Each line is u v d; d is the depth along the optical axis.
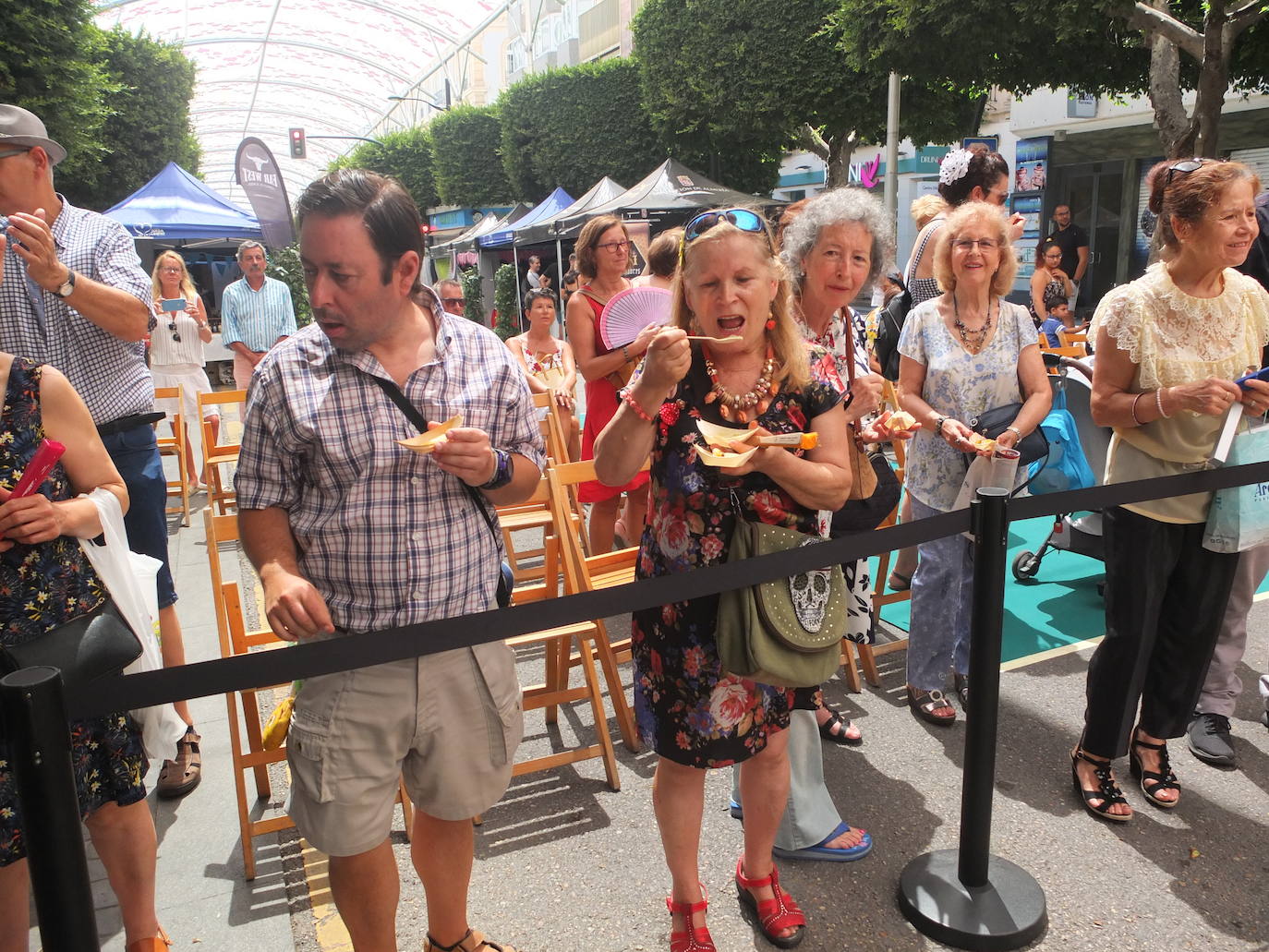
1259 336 2.84
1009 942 2.32
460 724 1.92
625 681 4.00
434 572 1.87
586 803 3.05
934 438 3.38
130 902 2.18
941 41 10.90
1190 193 2.59
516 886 2.64
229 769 3.30
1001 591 2.24
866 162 25.42
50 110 14.12
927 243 3.90
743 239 1.98
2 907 1.96
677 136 20.06
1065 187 20.55
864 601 2.84
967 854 2.44
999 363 3.32
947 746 3.35
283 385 1.80
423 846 2.06
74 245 2.81
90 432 2.04
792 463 1.99
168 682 1.47
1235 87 11.62
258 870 2.74
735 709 2.11
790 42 16.55
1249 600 3.22
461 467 1.75
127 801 2.10
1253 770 3.16
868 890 2.58
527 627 1.72
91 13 14.45
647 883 2.64
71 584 1.93
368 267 1.68
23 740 1.32
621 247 4.49
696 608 2.07
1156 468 2.76
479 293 26.16
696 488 2.08
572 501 4.61
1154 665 2.94
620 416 2.01
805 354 2.12
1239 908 2.48
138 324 2.89
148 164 24.91
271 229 15.86
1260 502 2.66
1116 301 2.77
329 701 1.82
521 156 26.16
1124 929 2.40
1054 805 2.96
